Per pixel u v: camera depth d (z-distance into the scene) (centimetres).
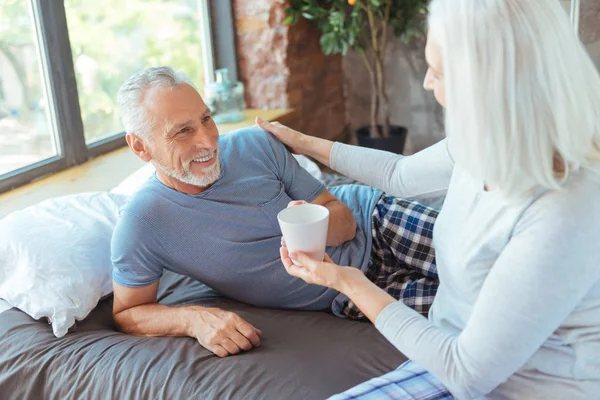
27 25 249
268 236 169
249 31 354
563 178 98
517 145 96
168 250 162
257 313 168
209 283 172
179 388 136
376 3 334
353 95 426
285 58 352
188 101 156
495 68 93
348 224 177
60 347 153
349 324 164
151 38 322
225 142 177
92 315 169
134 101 155
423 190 156
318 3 362
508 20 93
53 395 146
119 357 146
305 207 124
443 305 127
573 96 94
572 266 97
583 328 106
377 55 366
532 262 98
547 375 109
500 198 105
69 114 266
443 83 104
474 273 113
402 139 384
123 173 260
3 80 240
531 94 94
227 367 141
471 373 104
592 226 97
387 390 121
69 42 264
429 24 102
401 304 115
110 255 176
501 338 100
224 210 165
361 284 117
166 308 159
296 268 122
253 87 364
